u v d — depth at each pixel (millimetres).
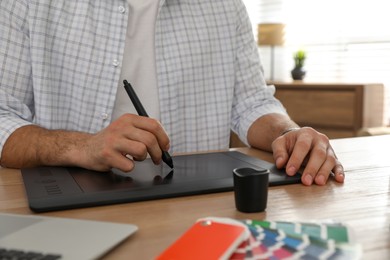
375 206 564
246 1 3184
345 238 437
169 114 1225
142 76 1196
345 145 1059
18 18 1081
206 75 1282
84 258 378
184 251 396
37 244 410
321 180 679
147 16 1189
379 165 819
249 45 1369
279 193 631
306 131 799
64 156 785
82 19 1131
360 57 2695
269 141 999
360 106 2273
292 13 2957
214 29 1293
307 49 2920
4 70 1065
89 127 1165
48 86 1117
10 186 701
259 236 444
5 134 869
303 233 451
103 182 676
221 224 460
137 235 466
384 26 2570
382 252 412
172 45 1229
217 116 1306
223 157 874
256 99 1290
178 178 691
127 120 752
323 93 2396
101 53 1146
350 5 2684
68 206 563
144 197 599
